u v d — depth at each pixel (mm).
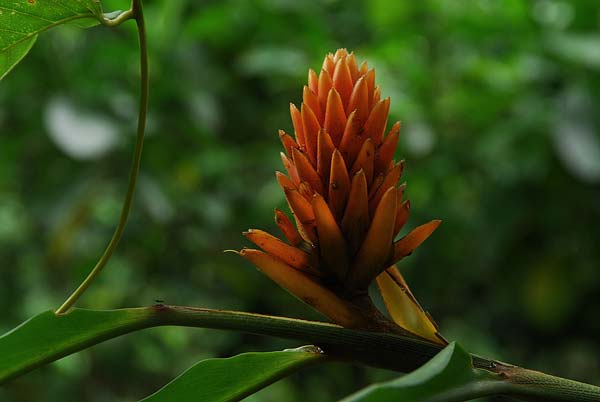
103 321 944
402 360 948
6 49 988
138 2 955
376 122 955
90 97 2088
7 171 2445
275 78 2492
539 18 2168
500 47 2244
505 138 2074
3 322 2479
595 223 2268
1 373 950
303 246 963
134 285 2516
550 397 927
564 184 2205
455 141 2268
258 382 960
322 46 2307
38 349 947
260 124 2582
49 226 2178
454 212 2369
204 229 2422
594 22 2092
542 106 2020
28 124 2326
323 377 2623
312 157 965
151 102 2223
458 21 2166
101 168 2234
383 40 2285
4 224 2566
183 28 2277
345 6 2670
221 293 2604
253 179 2488
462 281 2473
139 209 2385
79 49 2217
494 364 935
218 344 2625
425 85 2199
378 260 950
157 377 2604
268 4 2281
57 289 2533
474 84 2148
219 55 2438
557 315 2381
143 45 955
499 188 2215
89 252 2496
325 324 951
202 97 2223
